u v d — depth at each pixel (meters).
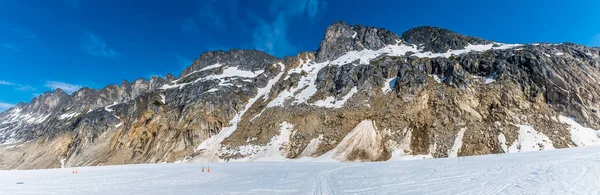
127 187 35.38
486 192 20.14
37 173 64.94
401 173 35.16
